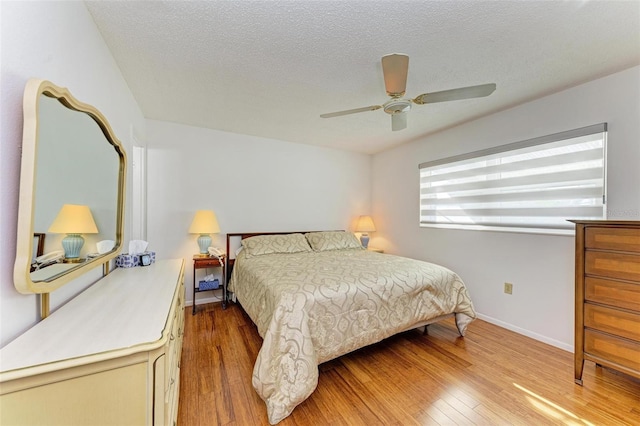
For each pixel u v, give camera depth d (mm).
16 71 848
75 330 907
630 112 1910
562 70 1946
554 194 2324
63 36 1141
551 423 1424
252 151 3641
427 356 2105
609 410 1513
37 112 846
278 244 3324
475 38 1589
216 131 3395
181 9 1359
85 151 1275
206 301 3359
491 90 1621
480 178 2922
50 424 708
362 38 1592
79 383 735
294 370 1515
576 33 1542
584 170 2145
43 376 694
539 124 2400
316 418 1462
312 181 4133
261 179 3711
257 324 2064
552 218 2336
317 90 2273
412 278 2211
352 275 2133
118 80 1916
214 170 3387
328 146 4176
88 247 1326
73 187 1161
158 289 1406
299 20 1441
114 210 1709
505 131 2664
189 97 2424
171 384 1106
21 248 810
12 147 832
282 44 1652
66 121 1091
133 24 1478
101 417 760
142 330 914
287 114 2832
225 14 1396
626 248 1541
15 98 844
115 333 888
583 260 1721
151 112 2805
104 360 750
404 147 3994
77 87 1273
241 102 2533
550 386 1729
